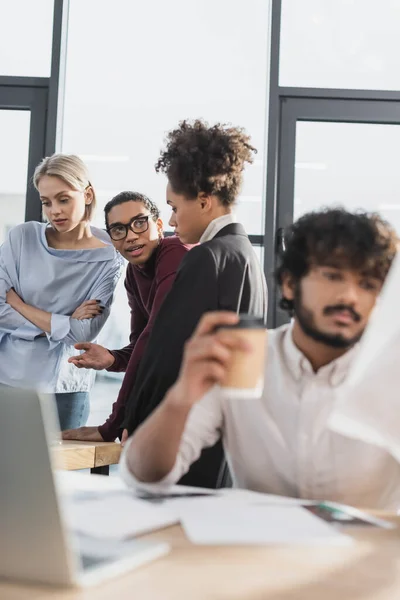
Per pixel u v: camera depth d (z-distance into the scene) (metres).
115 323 2.88
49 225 2.64
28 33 3.13
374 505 1.22
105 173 3.07
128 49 3.12
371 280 1.13
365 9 3.10
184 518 0.91
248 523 0.90
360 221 1.15
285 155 3.06
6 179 3.10
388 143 3.09
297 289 1.18
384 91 3.07
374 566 0.74
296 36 3.10
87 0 3.14
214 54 3.12
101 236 2.67
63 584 0.65
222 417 1.30
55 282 2.57
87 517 0.91
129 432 1.76
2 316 2.55
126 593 0.64
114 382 2.91
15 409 0.65
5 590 0.64
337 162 3.07
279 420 1.25
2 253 2.61
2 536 0.66
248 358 0.96
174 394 1.09
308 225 1.17
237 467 1.30
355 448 1.20
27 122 3.12
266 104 3.09
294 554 0.78
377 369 0.97
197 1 3.13
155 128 3.09
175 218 1.89
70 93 3.11
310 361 1.25
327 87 3.08
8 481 0.66
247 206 3.05
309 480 1.23
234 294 1.74
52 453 0.64
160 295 2.17
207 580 0.68
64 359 2.55
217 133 1.83
